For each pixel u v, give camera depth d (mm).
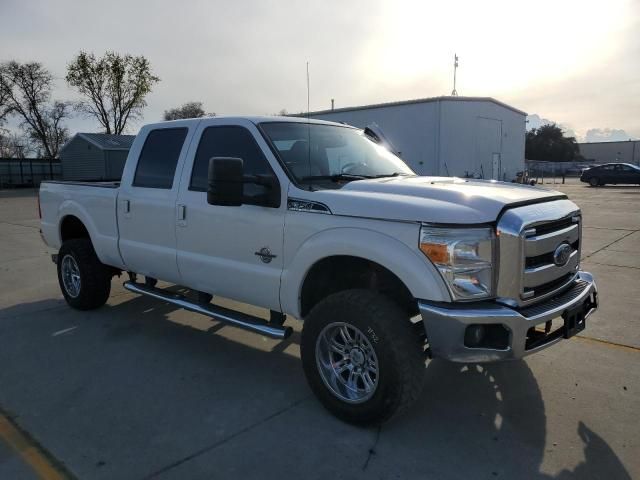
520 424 3465
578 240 3783
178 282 4684
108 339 5078
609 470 2955
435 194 3303
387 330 3141
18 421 3512
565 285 3543
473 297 3014
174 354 4699
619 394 3865
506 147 38094
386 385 3170
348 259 3508
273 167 3807
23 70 49438
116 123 50188
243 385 4070
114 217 5203
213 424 3473
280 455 3113
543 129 92250
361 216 3281
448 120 30812
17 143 56344
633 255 9008
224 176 3441
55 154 53250
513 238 3057
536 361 4477
